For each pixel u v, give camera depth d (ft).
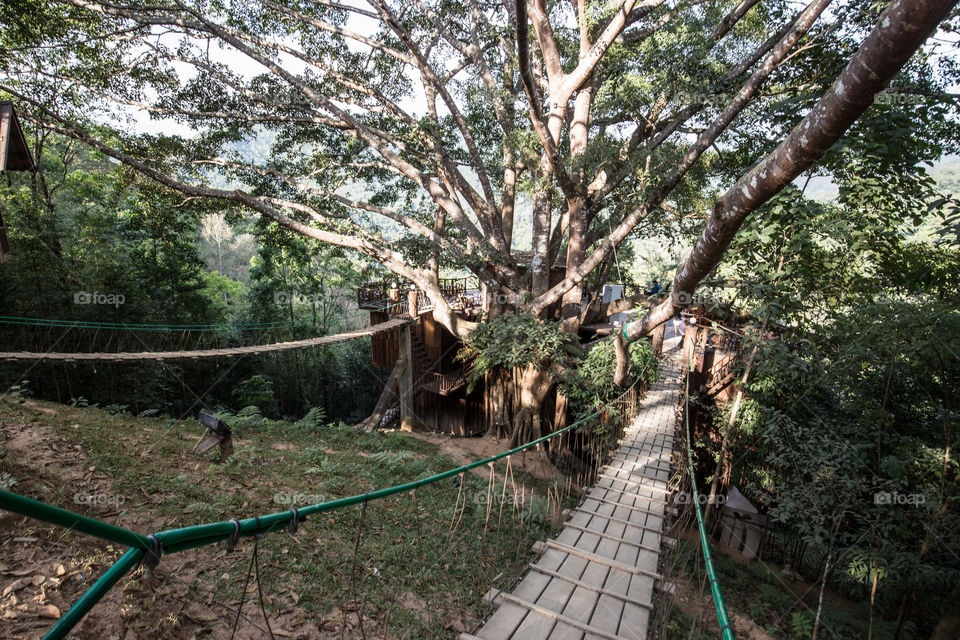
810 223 26.30
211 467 24.91
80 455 21.80
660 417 41.73
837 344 29.14
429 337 68.54
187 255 76.95
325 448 36.19
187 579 15.25
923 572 23.08
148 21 46.44
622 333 29.25
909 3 8.21
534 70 48.57
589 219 50.98
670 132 41.93
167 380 65.26
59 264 51.49
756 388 34.55
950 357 22.38
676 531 26.96
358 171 65.57
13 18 43.32
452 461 41.32
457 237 73.05
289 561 17.81
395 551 20.88
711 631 22.77
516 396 55.42
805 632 25.27
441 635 15.80
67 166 69.62
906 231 26.43
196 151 57.41
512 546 24.70
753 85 33.45
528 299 50.39
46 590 12.69
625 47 39.68
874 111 26.20
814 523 25.82
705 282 29.37
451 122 60.18
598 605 14.44
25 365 45.21
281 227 66.18
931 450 26.48
